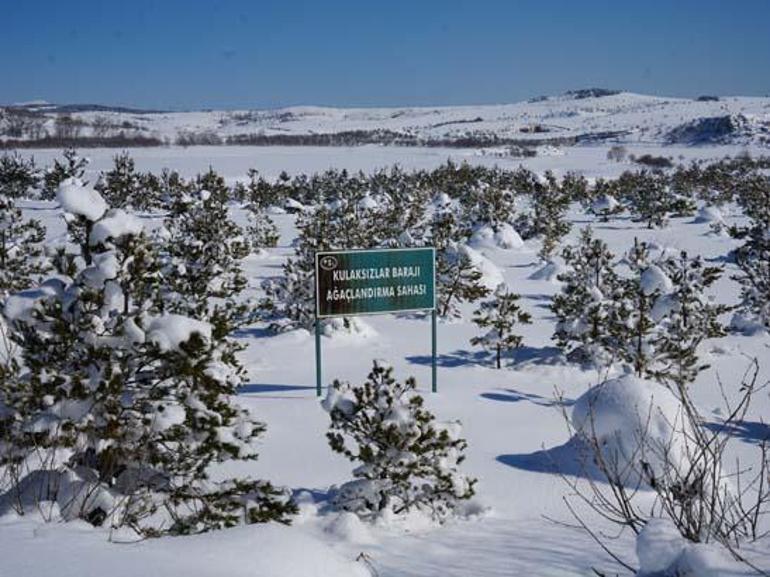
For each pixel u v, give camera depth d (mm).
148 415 5418
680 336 12977
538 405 11289
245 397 11305
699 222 40031
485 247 30594
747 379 13070
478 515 6961
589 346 13617
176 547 4121
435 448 6746
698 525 4527
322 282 11602
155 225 33875
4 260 14867
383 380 6898
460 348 15008
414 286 12133
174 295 9398
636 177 51531
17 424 5262
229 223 18328
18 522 4570
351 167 80875
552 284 22641
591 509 7195
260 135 170500
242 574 3809
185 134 172625
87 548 4043
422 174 56344
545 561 5551
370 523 6449
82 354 5363
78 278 5578
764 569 3809
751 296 17125
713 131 148000
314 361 13773
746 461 8688
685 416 8070
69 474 5266
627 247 30547
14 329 5539
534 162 97062
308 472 8156
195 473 5648
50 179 46750
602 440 8109
